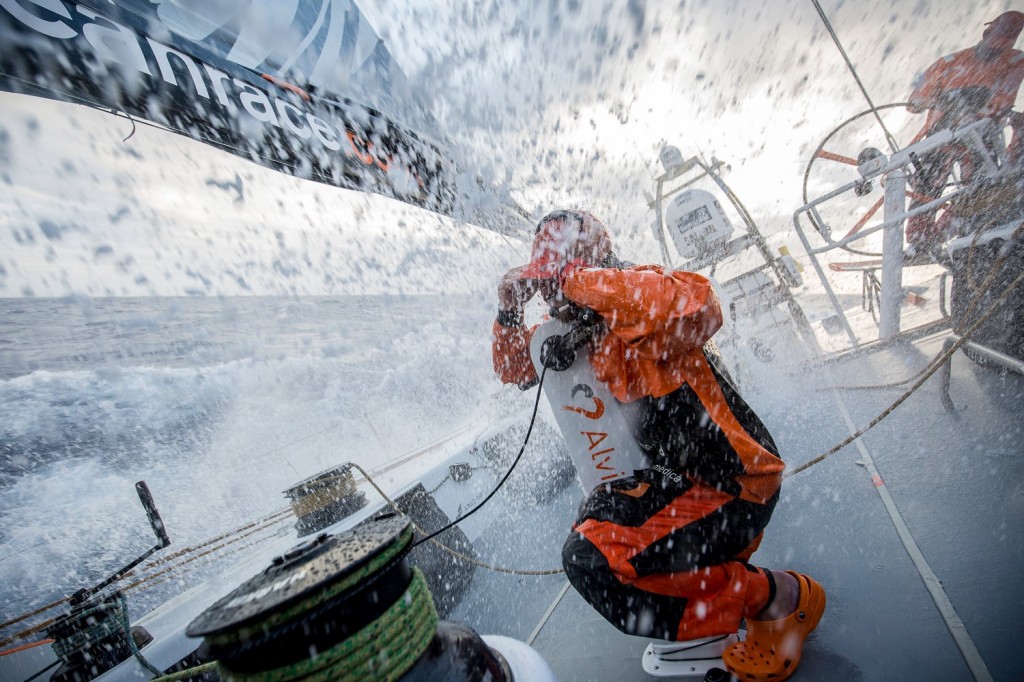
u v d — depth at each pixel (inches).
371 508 79.5
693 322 44.7
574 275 49.4
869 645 50.1
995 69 138.4
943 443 86.6
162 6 57.4
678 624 46.1
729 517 46.6
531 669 37.7
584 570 47.3
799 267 184.9
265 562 72.4
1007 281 103.0
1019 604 48.3
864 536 68.6
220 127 61.6
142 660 52.6
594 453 55.7
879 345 157.2
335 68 76.5
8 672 54.1
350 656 29.7
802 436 111.1
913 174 148.3
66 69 49.8
